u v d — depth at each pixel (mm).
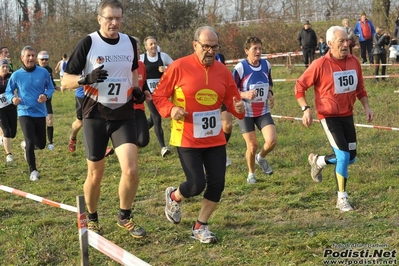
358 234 4781
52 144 9633
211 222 5242
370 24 17031
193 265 4328
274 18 27000
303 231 4938
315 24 26594
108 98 4516
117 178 7281
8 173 7988
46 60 9750
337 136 5457
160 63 8141
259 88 6402
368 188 6125
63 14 30062
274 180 6754
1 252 4785
